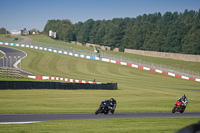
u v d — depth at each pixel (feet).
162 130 117.60
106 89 388.16
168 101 284.61
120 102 260.42
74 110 191.01
